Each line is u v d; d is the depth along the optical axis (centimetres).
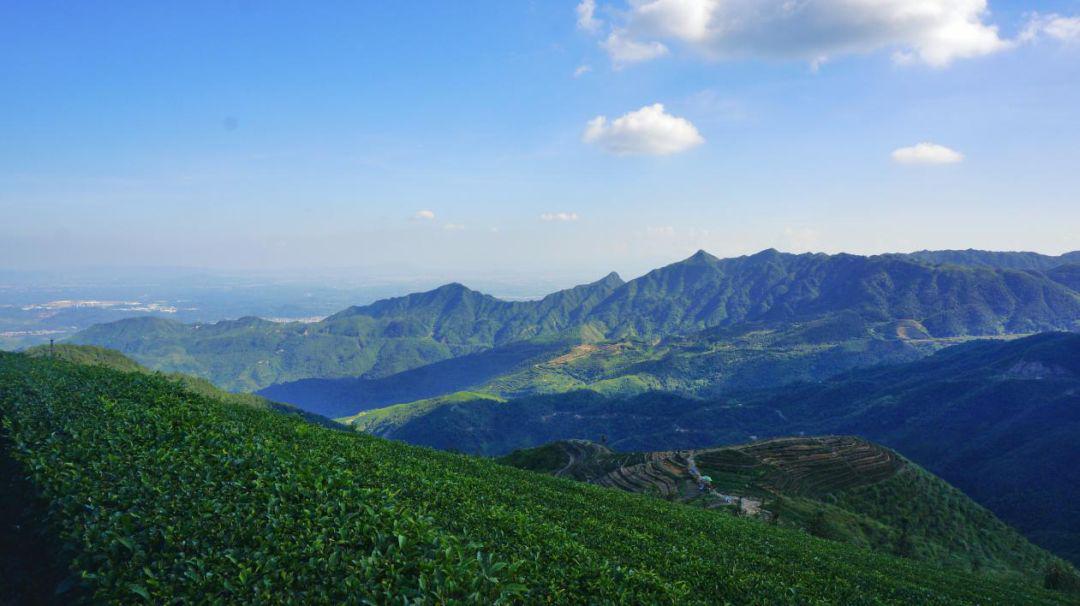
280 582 1307
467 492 2886
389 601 1244
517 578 1541
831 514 11769
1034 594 5772
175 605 1233
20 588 1589
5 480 2086
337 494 1861
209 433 2398
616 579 1841
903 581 3978
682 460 17100
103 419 2448
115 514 1520
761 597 2322
